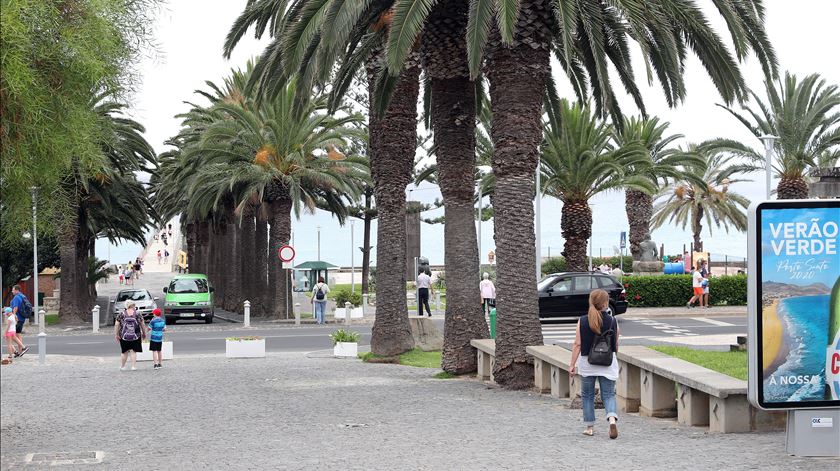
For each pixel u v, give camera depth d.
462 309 19.81
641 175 40.31
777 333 9.14
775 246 9.12
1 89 9.62
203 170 39.66
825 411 9.19
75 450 11.16
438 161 19.70
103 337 34.44
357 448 10.70
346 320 38.84
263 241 46.53
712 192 67.38
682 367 12.24
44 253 49.78
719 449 9.81
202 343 31.25
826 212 9.15
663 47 17.48
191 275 44.53
